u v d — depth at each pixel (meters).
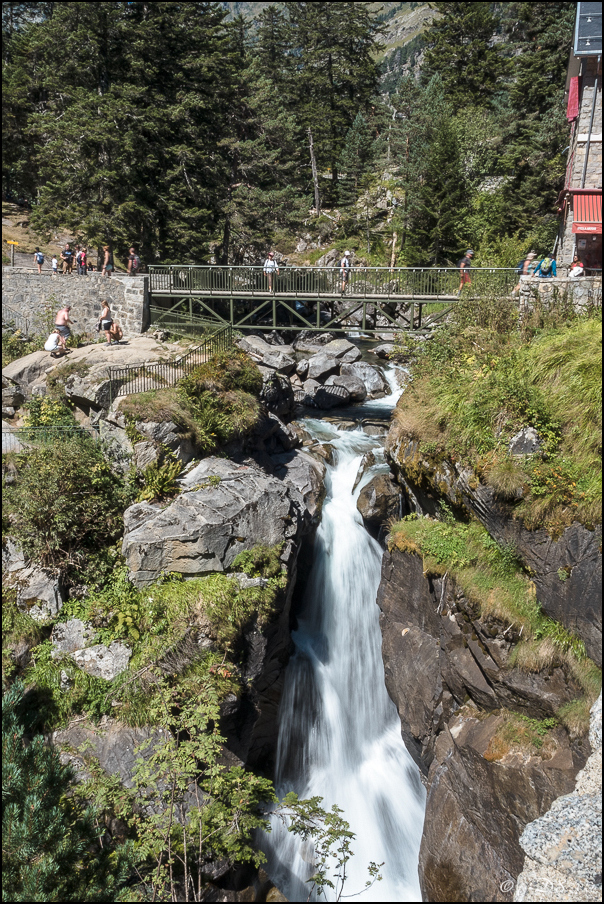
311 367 25.58
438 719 11.91
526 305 14.12
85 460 13.86
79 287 23.55
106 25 25.27
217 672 11.64
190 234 29.02
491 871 9.55
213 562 12.83
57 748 10.52
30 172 34.12
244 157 33.69
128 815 9.88
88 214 26.77
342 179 47.84
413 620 13.17
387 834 13.02
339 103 41.47
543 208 32.00
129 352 19.25
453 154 34.72
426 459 12.84
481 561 11.50
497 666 10.58
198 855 9.53
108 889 8.18
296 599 16.20
